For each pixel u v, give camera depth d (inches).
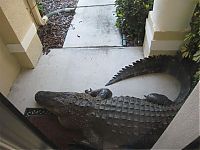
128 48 110.0
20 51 97.6
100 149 72.1
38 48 109.9
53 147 58.9
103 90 84.5
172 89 89.3
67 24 130.3
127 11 106.4
